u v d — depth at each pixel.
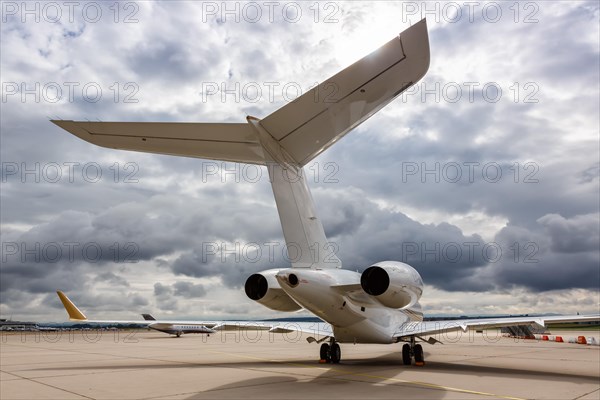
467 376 10.91
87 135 8.12
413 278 10.09
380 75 7.58
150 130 8.16
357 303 11.41
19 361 16.25
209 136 8.57
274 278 9.93
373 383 9.73
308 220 10.14
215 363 15.00
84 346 28.45
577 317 11.09
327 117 8.39
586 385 9.44
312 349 24.11
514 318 11.91
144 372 12.30
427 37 7.10
